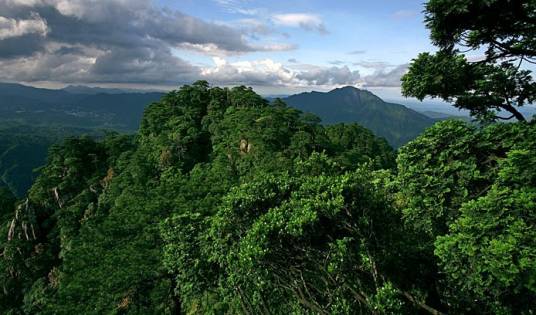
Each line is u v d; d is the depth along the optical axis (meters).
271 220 10.66
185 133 76.00
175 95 95.19
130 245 29.72
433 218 10.47
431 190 10.24
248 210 12.29
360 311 11.02
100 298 26.42
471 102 11.47
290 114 78.88
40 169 82.88
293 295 12.50
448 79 10.97
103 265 29.11
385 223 12.15
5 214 74.31
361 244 11.01
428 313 12.09
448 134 10.50
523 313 8.34
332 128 90.38
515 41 11.12
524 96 11.34
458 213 9.88
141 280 26.94
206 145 75.94
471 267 8.05
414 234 12.30
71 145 82.25
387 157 87.38
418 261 12.43
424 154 10.88
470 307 11.31
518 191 8.16
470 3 9.82
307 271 11.89
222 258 13.81
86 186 75.62
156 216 32.94
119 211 38.44
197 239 20.00
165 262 21.52
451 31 10.96
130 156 74.31
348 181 11.81
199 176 50.38
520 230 7.54
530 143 9.10
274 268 11.36
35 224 66.00
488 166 10.26
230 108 84.69
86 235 38.50
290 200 11.66
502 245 7.32
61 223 63.94
